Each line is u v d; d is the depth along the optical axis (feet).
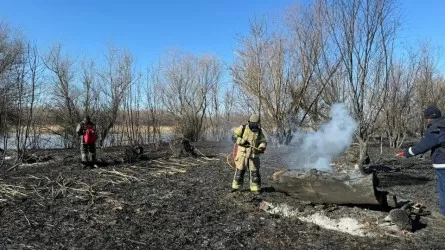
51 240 18.19
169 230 19.67
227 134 95.55
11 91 62.34
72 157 48.62
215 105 96.99
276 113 65.62
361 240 18.51
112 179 32.73
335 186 21.88
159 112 90.74
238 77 70.44
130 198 25.93
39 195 26.55
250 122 26.43
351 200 21.71
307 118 64.23
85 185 29.55
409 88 61.82
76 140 73.51
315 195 22.70
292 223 20.70
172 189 28.78
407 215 19.66
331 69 46.68
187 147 50.14
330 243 18.12
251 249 17.40
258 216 21.89
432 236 19.01
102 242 18.01
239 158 26.55
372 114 38.60
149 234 19.13
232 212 22.67
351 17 34.47
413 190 28.58
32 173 36.60
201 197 26.22
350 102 39.22
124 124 78.84
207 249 17.35
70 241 18.08
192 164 42.63
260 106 66.39
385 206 22.00
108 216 21.89
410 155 20.63
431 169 38.65
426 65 66.08
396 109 59.16
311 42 59.93
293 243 18.13
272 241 18.35
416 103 67.77
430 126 20.34
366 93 37.91
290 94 65.46
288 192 24.09
